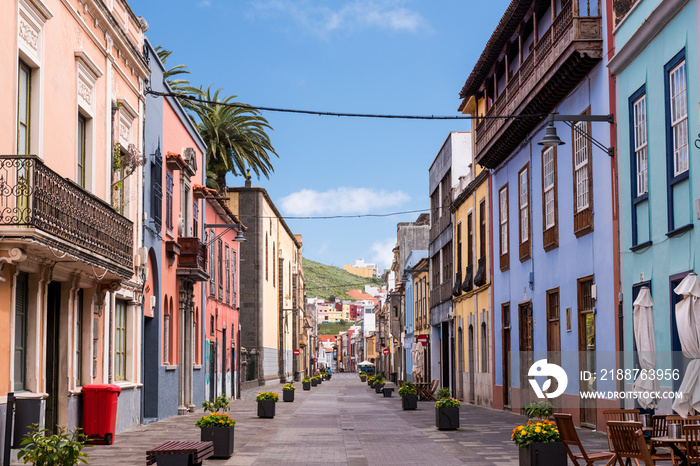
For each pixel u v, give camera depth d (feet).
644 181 54.85
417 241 228.02
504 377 94.68
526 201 84.74
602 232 61.62
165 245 83.41
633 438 33.55
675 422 38.47
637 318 52.80
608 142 60.13
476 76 100.22
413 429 70.85
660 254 51.29
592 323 64.80
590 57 61.72
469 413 91.09
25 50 45.29
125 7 67.31
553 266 74.59
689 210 47.29
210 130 145.89
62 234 44.11
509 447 54.03
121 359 68.28
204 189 99.45
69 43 52.47
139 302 71.31
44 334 48.29
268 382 196.24
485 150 94.17
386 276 320.91
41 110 47.24
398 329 244.63
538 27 80.84
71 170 53.01
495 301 98.99
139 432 64.64
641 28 53.42
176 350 88.99
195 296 100.48
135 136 70.49
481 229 107.14
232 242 138.00
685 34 47.85
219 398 59.16
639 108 55.62
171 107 86.48
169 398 83.92
